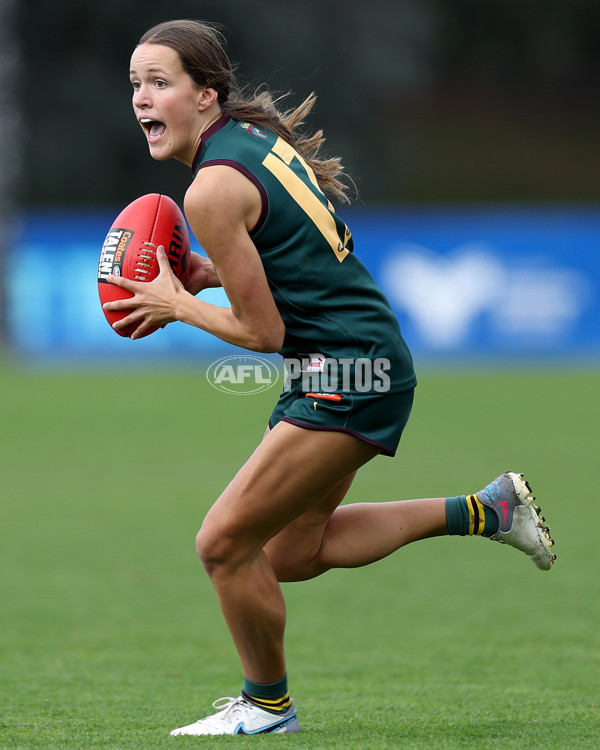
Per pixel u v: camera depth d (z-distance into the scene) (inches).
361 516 565.6
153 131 522.9
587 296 3031.5
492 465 1521.9
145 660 729.0
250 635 522.9
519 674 674.8
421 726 534.3
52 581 984.9
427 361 3021.7
